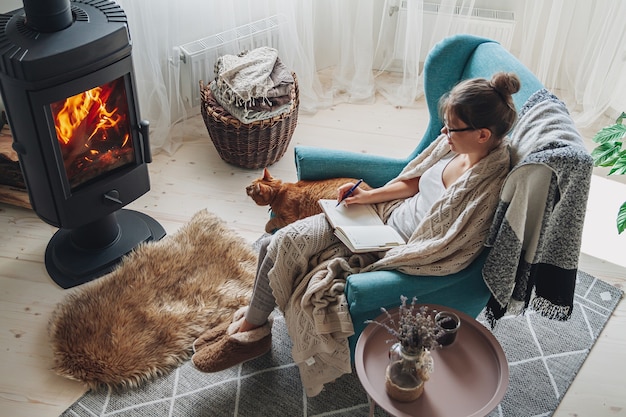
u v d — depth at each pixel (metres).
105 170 2.25
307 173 2.19
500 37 3.25
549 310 1.86
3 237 2.54
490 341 1.65
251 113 2.66
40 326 2.23
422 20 3.23
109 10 2.05
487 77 1.98
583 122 3.26
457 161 1.90
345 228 1.87
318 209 2.12
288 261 1.89
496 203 1.73
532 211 1.67
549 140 1.65
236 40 2.99
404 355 1.49
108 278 2.34
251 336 2.02
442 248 1.75
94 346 2.10
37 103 1.89
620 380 2.12
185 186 2.83
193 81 2.96
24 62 1.80
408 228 1.94
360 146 3.11
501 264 1.71
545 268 1.79
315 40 3.45
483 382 1.58
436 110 2.14
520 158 1.72
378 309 1.78
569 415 2.01
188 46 2.90
